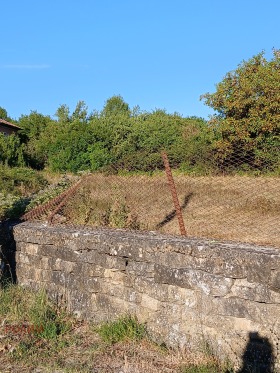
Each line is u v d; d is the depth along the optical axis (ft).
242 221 21.16
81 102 122.52
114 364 14.94
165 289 16.17
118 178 25.35
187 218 22.47
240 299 14.29
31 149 91.66
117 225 23.17
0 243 23.03
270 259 13.61
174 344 15.81
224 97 56.08
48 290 20.57
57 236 20.06
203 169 22.33
